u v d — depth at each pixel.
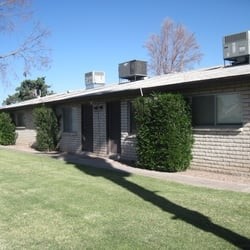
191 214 7.02
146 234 6.04
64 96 20.84
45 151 19.75
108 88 18.09
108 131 16.80
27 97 41.84
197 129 12.33
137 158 13.38
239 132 11.14
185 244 5.57
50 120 19.73
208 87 11.95
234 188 9.35
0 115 24.70
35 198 8.55
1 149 21.33
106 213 7.23
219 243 5.57
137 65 19.31
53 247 5.66
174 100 12.05
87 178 10.91
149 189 9.23
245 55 13.33
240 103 11.23
